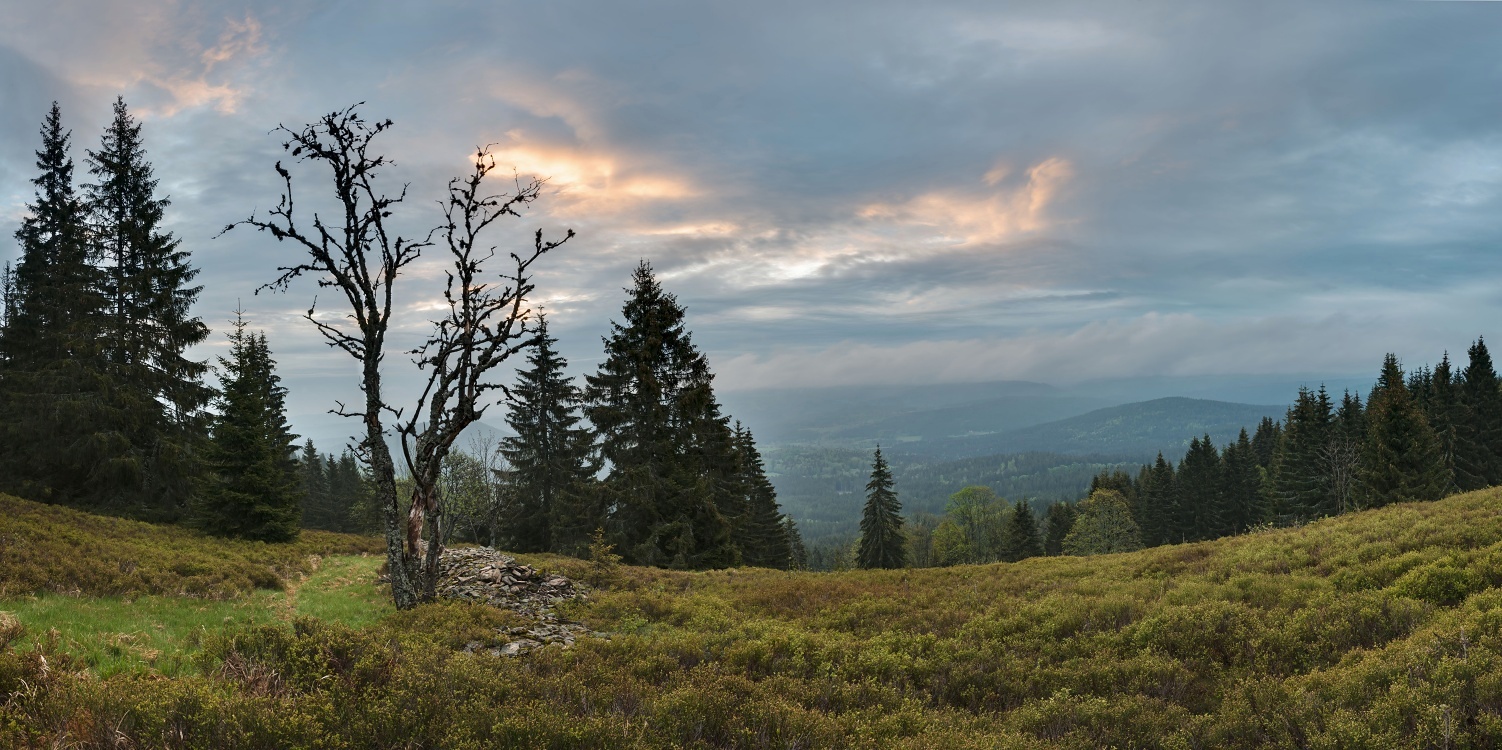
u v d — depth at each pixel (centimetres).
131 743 527
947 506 12300
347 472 7825
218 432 3175
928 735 810
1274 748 741
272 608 1827
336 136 1634
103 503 3300
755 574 2736
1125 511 7819
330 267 1645
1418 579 1359
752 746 714
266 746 548
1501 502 2130
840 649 1291
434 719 643
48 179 3462
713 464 4362
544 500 4569
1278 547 2042
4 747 511
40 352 3450
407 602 1683
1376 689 850
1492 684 761
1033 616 1571
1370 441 5944
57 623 1163
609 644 1208
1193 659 1168
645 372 3850
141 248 3531
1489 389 6372
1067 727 883
